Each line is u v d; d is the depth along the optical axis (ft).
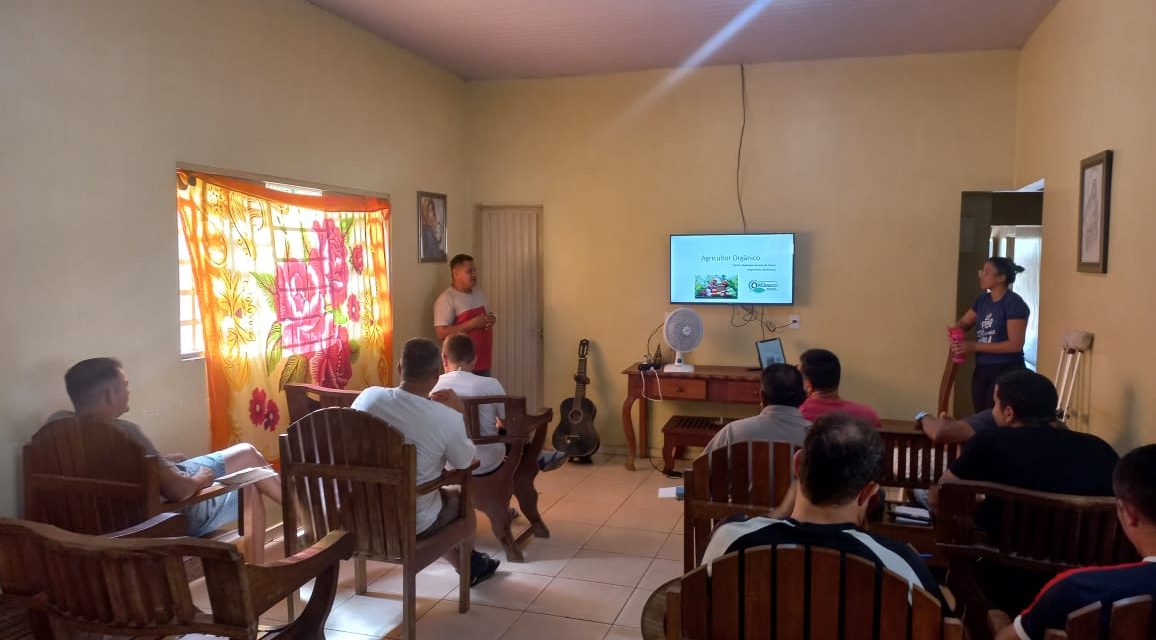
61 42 9.13
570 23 14.89
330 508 9.18
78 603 5.87
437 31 15.48
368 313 15.38
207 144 11.39
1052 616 4.56
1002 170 16.66
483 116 19.71
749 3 13.73
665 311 18.83
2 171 8.52
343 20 14.60
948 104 16.87
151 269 10.46
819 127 17.62
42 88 8.93
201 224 11.25
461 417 9.84
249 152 12.24
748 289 17.98
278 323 12.78
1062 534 6.59
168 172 10.71
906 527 9.96
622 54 17.13
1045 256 14.03
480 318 17.49
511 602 10.64
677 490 9.14
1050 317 13.56
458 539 9.95
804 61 17.60
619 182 18.94
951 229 17.01
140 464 8.02
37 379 8.94
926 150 17.04
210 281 11.36
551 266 19.53
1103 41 10.84
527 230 19.67
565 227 19.36
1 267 8.53
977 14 14.17
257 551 10.31
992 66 16.57
